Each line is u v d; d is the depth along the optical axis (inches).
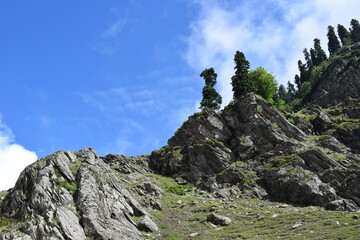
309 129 2967.5
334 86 4045.3
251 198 2213.3
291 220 1637.6
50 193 1595.7
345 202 1833.2
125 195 1791.3
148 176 2763.3
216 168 2659.9
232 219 1795.0
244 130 2923.2
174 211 1980.8
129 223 1576.0
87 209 1507.1
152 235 1576.0
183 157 2893.7
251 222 1706.4
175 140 3193.9
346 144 2672.2
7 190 2142.0
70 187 1652.3
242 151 2765.7
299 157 2305.6
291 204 2032.5
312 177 2071.9
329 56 6018.7
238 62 3846.0
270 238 1386.6
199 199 2234.3
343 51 4965.6
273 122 2878.9
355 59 4069.9
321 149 2508.6
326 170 2132.1
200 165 2706.7
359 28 6102.4
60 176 1732.3
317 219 1603.1
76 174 1779.0
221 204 2091.5
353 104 3378.4
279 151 2588.6
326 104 3880.4
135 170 2859.3
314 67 5492.1
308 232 1401.3
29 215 1497.3
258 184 2317.9
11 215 1584.6
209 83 4035.4
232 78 3750.0
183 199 2236.7
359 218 1525.6
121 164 2893.7
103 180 1779.0
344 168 2140.7
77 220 1455.5
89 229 1425.9
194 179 2640.3
